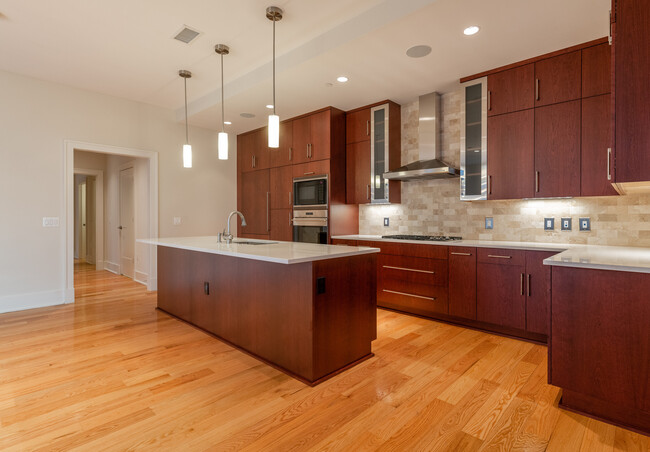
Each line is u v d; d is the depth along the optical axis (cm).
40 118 394
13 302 380
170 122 506
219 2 253
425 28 254
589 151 278
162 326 329
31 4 254
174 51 327
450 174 360
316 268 220
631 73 174
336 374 231
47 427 171
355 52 292
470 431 170
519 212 343
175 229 514
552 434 167
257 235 548
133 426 173
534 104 303
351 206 467
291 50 321
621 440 162
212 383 218
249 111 458
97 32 294
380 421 178
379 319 354
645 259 191
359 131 440
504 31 259
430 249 345
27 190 387
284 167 500
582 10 231
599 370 177
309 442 162
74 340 291
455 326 332
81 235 797
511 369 239
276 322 242
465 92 346
